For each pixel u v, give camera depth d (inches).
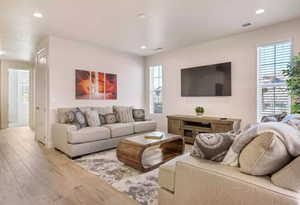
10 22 124.4
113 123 169.8
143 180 93.0
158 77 221.9
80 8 106.1
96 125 152.3
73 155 124.6
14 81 291.4
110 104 197.5
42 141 167.0
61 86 158.7
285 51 130.6
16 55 218.4
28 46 180.5
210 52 172.1
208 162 55.0
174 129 179.5
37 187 85.7
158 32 147.8
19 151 143.4
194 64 184.2
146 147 102.3
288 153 41.1
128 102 216.2
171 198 59.9
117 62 204.5
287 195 37.6
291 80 108.1
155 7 106.4
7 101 254.5
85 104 175.6
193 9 109.3
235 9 109.8
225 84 161.8
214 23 130.5
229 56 159.3
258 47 143.2
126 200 75.2
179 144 132.6
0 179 93.8
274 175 41.9
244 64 150.8
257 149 43.9
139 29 140.8
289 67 110.6
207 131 155.0
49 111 152.5
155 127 190.7
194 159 57.7
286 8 108.7
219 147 54.7
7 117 255.8
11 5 101.3
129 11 111.0
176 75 200.7
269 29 136.6
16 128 256.1
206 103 176.6
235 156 51.9
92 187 85.9
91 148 134.8
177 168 57.6
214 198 48.3
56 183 89.7
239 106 154.1
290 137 40.8
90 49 179.0
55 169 107.2
